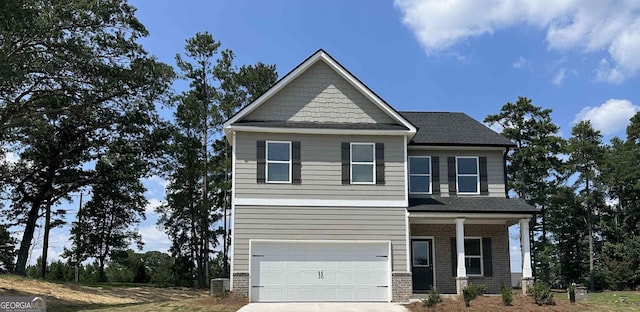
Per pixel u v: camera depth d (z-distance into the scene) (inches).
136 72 1285.7
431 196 984.3
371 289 874.1
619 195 1750.7
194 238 1745.8
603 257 1627.7
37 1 1058.7
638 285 1535.4
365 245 886.4
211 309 775.1
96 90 1254.9
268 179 887.7
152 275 2016.5
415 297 893.8
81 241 1993.1
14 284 1131.3
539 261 1699.1
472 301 803.4
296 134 906.1
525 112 1761.8
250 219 871.7
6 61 957.2
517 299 823.1
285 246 874.1
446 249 987.9
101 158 1566.2
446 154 1004.6
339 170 902.4
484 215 900.6
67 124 1472.7
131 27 1250.6
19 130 1334.9
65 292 1200.2
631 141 1804.9
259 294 854.5
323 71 951.6
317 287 868.0
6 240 1879.9
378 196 901.2
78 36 1155.9
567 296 972.6
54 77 1162.0
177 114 1697.8
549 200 1731.1
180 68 1761.8
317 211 885.8
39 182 1533.0
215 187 1695.4
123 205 2032.5
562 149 1728.6
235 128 887.1
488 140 1006.4
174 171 1642.5
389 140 924.0
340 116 937.5
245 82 1745.8
